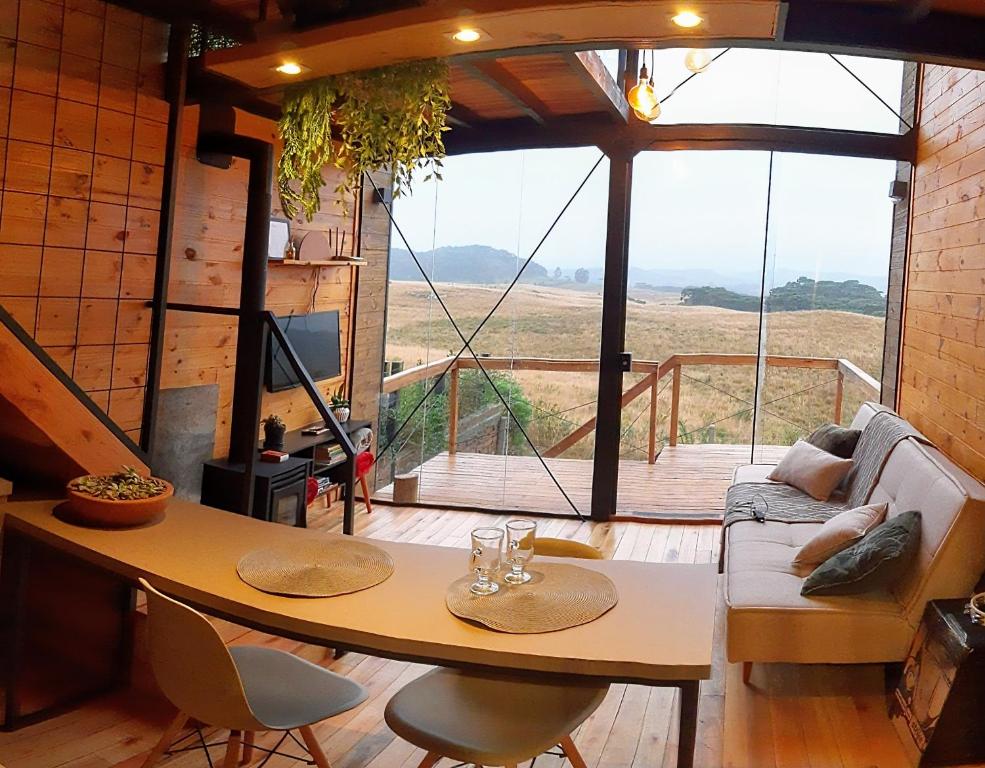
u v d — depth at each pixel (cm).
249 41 387
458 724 219
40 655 349
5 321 293
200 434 471
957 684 281
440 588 242
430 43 302
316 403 471
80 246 350
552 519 600
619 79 570
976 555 317
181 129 384
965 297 420
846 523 366
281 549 267
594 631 217
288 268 544
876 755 301
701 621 225
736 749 303
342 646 215
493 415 621
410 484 621
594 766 290
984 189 400
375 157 371
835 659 325
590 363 599
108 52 355
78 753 285
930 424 476
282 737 289
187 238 450
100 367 363
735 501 476
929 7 279
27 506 303
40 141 333
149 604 218
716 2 253
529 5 263
